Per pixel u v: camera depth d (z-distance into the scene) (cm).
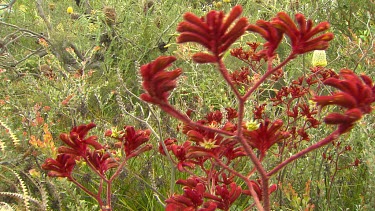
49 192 240
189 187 149
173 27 517
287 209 222
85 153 156
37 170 240
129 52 485
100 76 469
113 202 240
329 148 250
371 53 348
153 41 492
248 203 242
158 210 248
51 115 295
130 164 265
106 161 162
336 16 482
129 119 292
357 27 471
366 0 461
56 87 345
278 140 139
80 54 489
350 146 243
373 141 245
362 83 105
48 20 538
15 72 433
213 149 141
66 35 487
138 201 260
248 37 463
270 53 113
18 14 584
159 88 103
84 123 310
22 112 273
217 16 100
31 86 345
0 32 558
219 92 314
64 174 157
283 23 109
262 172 115
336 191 246
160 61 101
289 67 412
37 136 257
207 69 382
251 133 138
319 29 109
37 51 477
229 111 214
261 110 233
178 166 167
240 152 163
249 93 110
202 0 622
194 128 151
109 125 303
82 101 322
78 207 206
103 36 512
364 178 250
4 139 249
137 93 425
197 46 344
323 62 290
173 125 296
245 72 286
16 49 550
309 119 222
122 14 516
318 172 243
